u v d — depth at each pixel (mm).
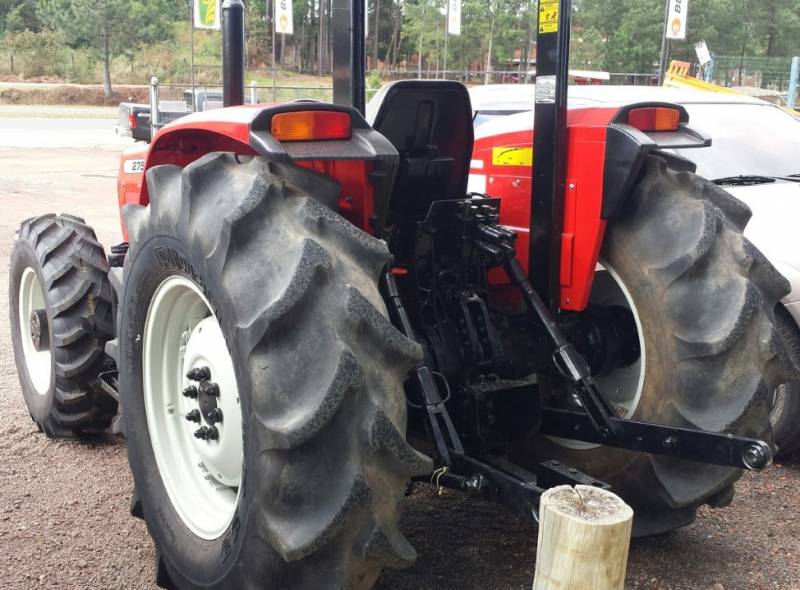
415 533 3420
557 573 1977
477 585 3045
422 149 3080
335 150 2463
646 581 3139
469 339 3006
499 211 3375
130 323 2994
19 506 3652
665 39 18156
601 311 3285
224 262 2322
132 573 3145
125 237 4422
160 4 51719
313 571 2256
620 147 2871
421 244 3104
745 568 3260
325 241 2312
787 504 3914
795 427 4398
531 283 3189
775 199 5141
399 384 2268
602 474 3109
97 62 50906
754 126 6090
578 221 3027
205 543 2682
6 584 3037
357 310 2182
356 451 2174
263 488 2230
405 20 49250
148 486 2967
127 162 4785
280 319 2176
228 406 2658
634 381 3260
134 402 3029
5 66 51906
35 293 4574
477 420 2930
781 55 46156
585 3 38188
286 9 20078
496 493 2637
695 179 2982
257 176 2375
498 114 6465
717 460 2594
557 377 3189
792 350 4496
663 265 2881
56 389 4180
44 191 14125
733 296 2760
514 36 39312
